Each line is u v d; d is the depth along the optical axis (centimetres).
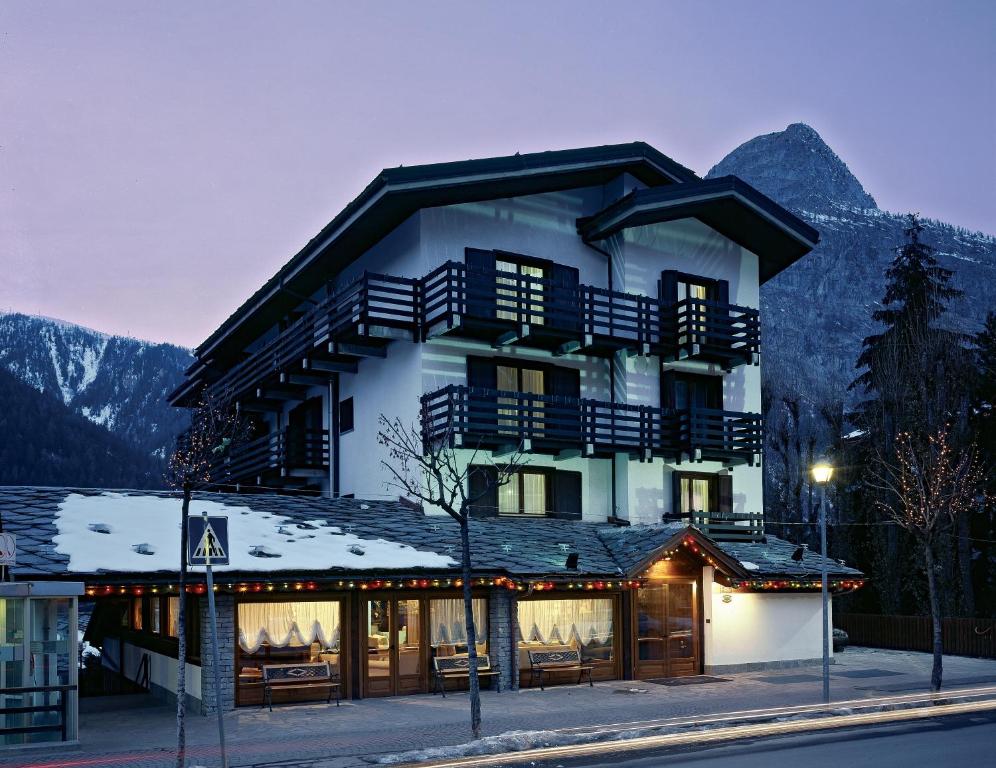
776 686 2347
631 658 2480
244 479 3609
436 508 2731
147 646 2366
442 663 2216
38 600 1581
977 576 4541
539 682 2328
